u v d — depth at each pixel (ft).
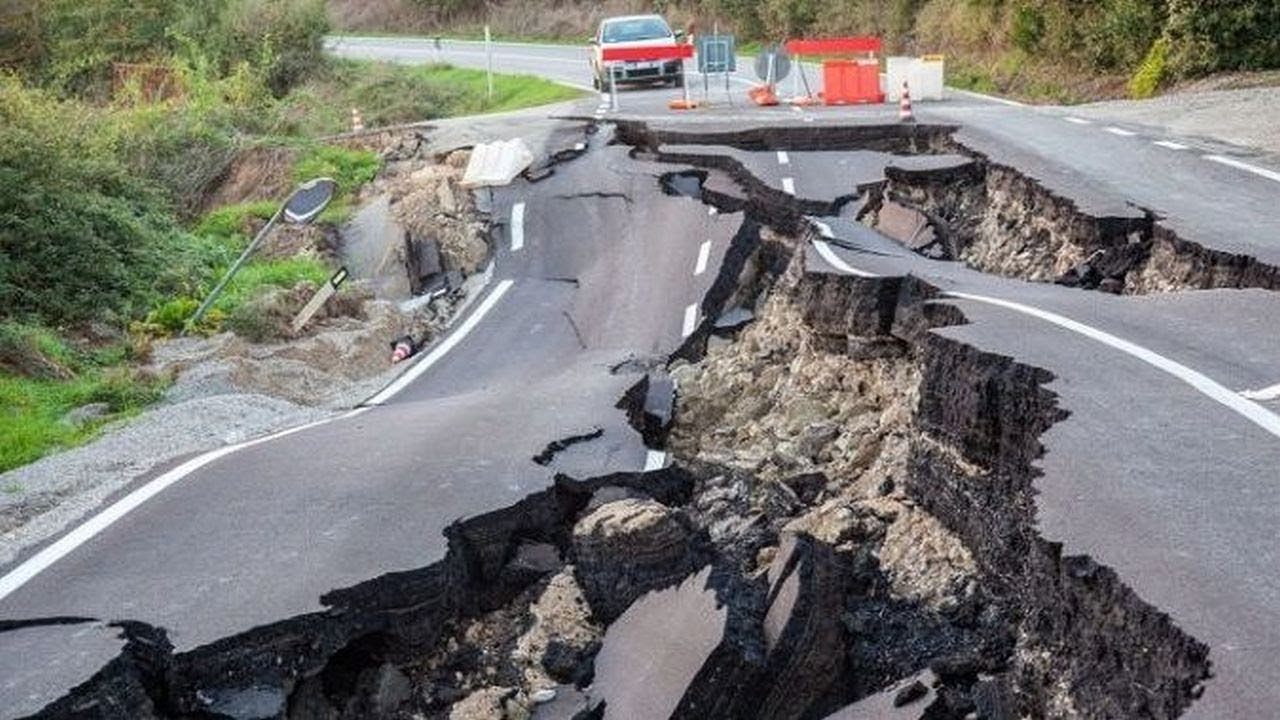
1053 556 21.77
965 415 28.94
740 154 62.90
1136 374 28.99
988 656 24.67
